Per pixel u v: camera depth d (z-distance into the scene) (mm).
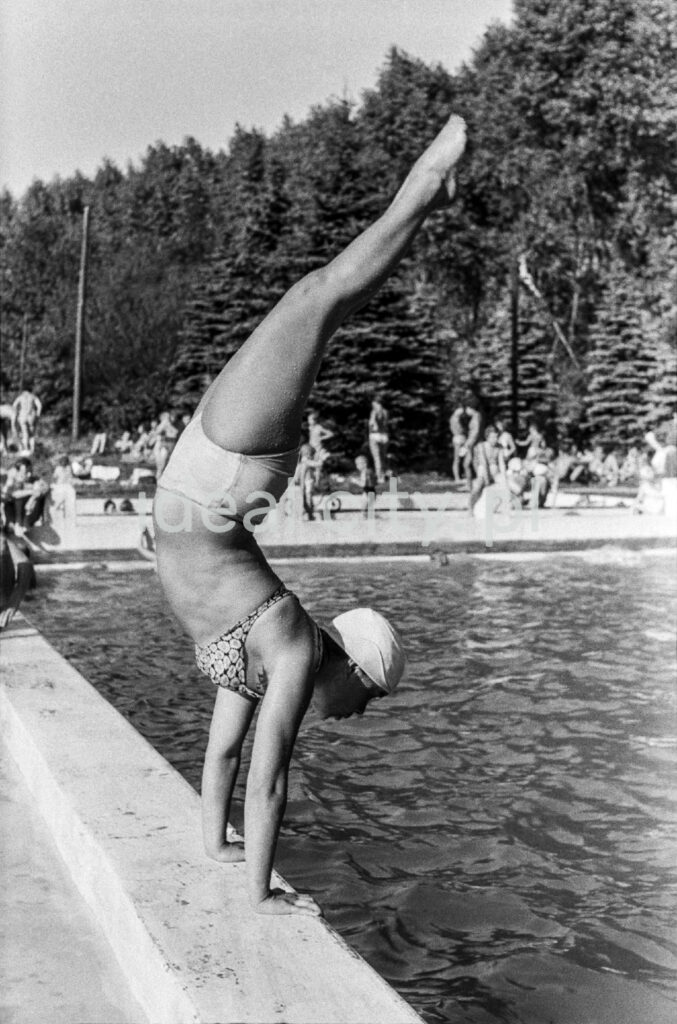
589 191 54281
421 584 14945
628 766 6840
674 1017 3957
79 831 4430
